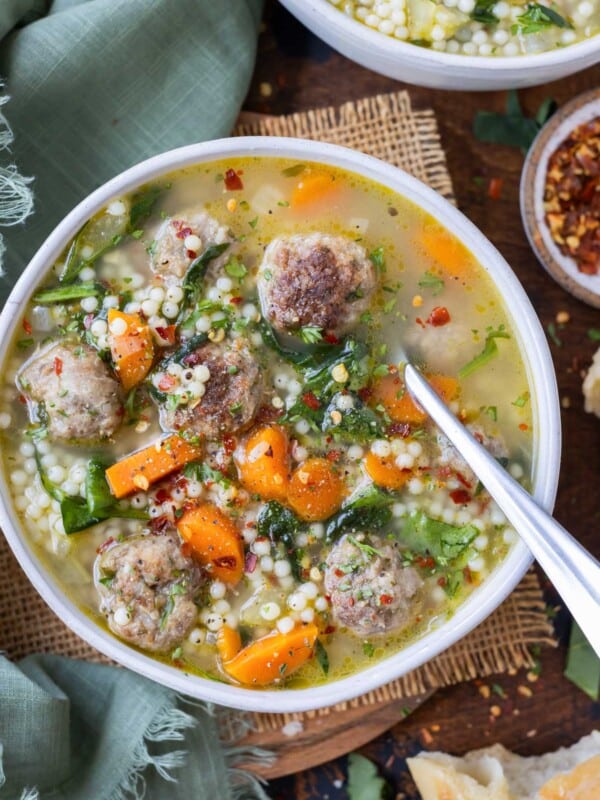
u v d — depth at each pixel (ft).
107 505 1.19
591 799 1.32
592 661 1.44
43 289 1.20
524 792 1.39
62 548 1.20
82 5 1.33
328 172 1.21
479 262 1.22
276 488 1.19
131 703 1.33
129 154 1.37
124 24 1.33
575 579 1.05
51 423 1.18
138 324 1.19
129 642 1.19
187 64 1.37
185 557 1.18
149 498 1.21
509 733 1.45
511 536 1.21
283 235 1.21
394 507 1.22
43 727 1.30
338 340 1.21
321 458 1.21
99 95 1.36
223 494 1.20
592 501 1.46
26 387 1.19
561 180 1.43
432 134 1.42
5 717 1.29
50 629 1.39
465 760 1.42
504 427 1.23
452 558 1.21
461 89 1.40
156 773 1.37
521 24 1.32
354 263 1.18
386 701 1.42
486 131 1.46
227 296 1.21
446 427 1.16
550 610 1.46
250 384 1.18
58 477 1.20
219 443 1.20
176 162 1.18
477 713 1.45
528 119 1.47
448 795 1.34
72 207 1.37
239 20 1.38
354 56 1.37
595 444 1.47
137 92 1.36
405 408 1.21
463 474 1.21
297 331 1.20
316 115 1.42
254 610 1.20
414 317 1.22
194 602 1.19
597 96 1.42
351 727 1.41
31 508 1.20
